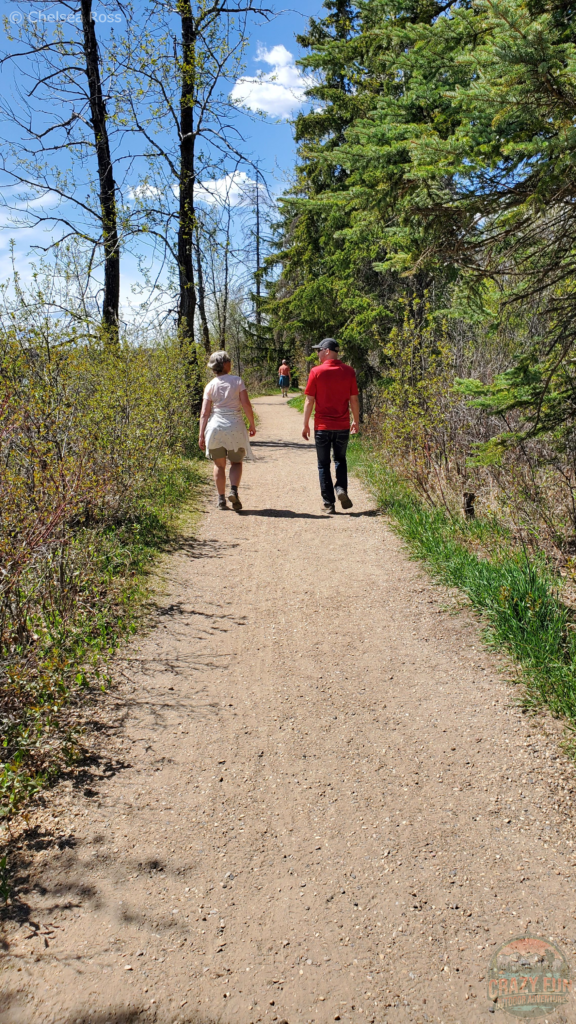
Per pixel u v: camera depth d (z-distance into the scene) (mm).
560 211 4035
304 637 4473
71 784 2926
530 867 2459
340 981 2031
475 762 3078
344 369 7539
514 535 5578
